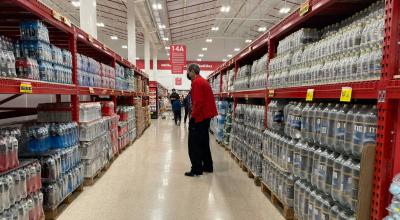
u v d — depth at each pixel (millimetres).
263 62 3580
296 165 2344
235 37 22969
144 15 13352
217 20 17000
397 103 1292
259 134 3494
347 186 1576
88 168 3561
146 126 10406
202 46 24688
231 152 5488
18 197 1961
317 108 2094
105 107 4742
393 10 1269
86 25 5125
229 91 5992
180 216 2693
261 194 3303
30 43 2404
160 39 19156
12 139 1979
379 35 1432
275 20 16547
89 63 3822
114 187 3529
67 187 2873
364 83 1464
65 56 2939
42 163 2521
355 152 1546
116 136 5172
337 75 1765
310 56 2203
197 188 3512
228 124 6129
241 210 2834
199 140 4051
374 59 1432
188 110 12406
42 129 2594
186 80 25734
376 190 1355
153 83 15648
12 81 1842
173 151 5941
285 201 2576
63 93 2764
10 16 2727
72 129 3061
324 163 1878
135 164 4758
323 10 2361
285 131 2721
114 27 17281
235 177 4016
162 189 3465
